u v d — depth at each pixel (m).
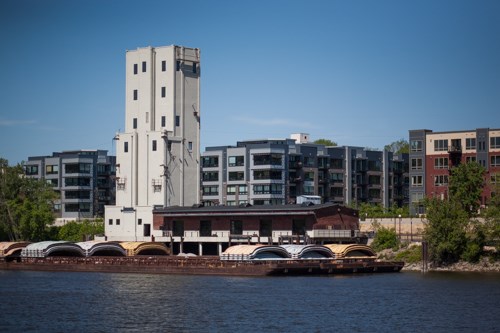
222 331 80.50
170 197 179.25
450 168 187.62
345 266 137.00
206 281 125.31
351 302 99.06
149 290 113.19
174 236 168.62
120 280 129.50
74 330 81.56
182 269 141.75
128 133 182.00
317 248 142.12
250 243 157.62
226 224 161.62
